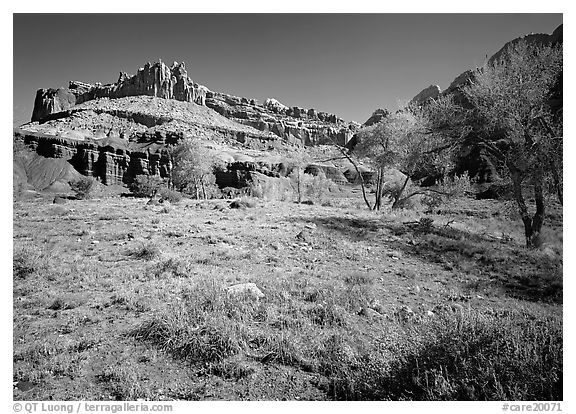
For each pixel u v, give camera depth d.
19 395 4.09
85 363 4.80
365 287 7.88
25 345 5.21
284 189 55.84
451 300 7.78
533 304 7.58
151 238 13.06
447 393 3.54
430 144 23.64
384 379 4.07
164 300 6.95
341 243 13.45
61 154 176.12
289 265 10.07
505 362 3.70
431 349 4.11
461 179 24.23
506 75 16.95
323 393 4.18
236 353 4.96
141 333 5.59
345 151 30.86
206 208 24.70
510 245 15.02
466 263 11.14
